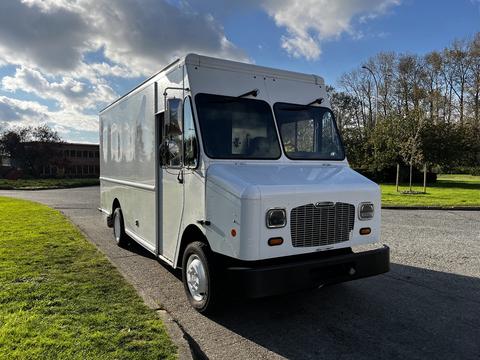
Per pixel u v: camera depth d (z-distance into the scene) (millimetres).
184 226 5059
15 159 41094
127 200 7402
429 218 12078
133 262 6910
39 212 12938
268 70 5352
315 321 4551
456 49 48625
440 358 3701
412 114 28391
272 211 4090
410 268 6637
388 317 4660
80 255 6898
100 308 4500
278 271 4066
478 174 42844
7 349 3465
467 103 48406
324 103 5688
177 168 5168
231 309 4879
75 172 45656
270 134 5098
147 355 3434
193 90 4777
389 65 50219
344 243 4602
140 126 6582
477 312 4805
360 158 30750
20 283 5305
